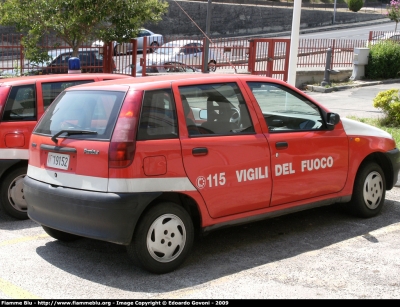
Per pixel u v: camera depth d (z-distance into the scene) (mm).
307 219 6637
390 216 6715
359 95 19047
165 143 4934
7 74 15148
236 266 5184
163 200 5039
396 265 5164
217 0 52875
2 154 6570
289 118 5910
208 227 5242
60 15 15086
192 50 19219
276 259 5352
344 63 23484
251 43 18953
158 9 16672
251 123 5574
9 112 6652
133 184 4750
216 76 5578
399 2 32250
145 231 4848
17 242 5949
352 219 6598
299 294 4531
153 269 4938
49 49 15656
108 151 4770
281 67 19531
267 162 5566
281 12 57219
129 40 16266
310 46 24609
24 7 15094
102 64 16375
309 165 5910
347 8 68375
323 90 20078
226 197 5297
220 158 5238
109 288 4695
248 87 5684
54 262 5332
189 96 5234
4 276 4969
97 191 4820
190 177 5051
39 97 6910
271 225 6438
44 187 5191
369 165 6531
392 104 12180
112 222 4723
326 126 6184
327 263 5223
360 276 4898
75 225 4957
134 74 16984
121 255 5535
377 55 21984
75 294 4574
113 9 15352
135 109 4875
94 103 5168
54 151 5184
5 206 6691
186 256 5164
